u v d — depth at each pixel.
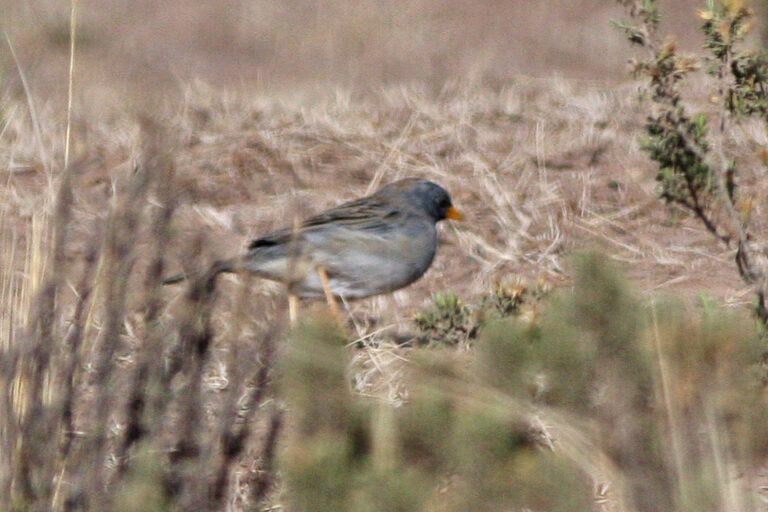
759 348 6.14
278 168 15.34
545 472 5.81
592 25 28.33
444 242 14.07
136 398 7.05
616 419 5.98
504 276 13.15
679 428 5.94
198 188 14.23
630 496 5.94
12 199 13.44
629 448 5.96
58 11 25.36
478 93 19.09
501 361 6.07
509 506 5.82
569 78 22.72
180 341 7.09
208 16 28.33
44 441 7.14
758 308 9.63
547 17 28.91
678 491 5.91
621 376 6.00
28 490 7.10
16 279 8.55
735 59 10.14
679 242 13.66
